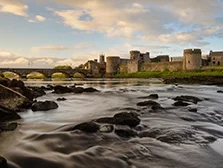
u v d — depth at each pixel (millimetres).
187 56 89812
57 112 15117
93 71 130250
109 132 9289
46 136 8891
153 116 13094
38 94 27000
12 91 15328
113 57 123812
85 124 9492
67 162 6609
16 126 10500
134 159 6844
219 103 19500
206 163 6629
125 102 20766
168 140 8492
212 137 8930
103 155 7066
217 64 93500
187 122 11602
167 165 6473
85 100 22828
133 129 9883
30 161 6656
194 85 49531
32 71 110562
